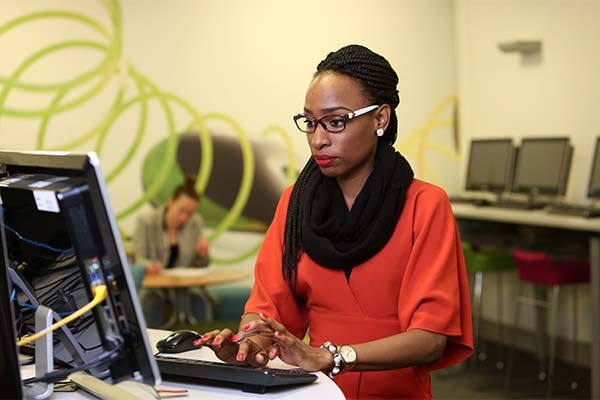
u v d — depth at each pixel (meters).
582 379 5.03
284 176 6.30
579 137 5.55
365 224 1.70
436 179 6.83
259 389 1.45
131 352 1.26
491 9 6.38
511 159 5.92
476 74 6.62
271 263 1.87
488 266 5.34
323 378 1.54
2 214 1.37
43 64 5.59
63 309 1.36
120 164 5.82
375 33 6.57
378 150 1.76
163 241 5.73
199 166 6.06
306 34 6.33
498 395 4.70
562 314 5.54
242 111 6.17
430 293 1.66
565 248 5.04
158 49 5.91
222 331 1.60
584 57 5.49
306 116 1.72
